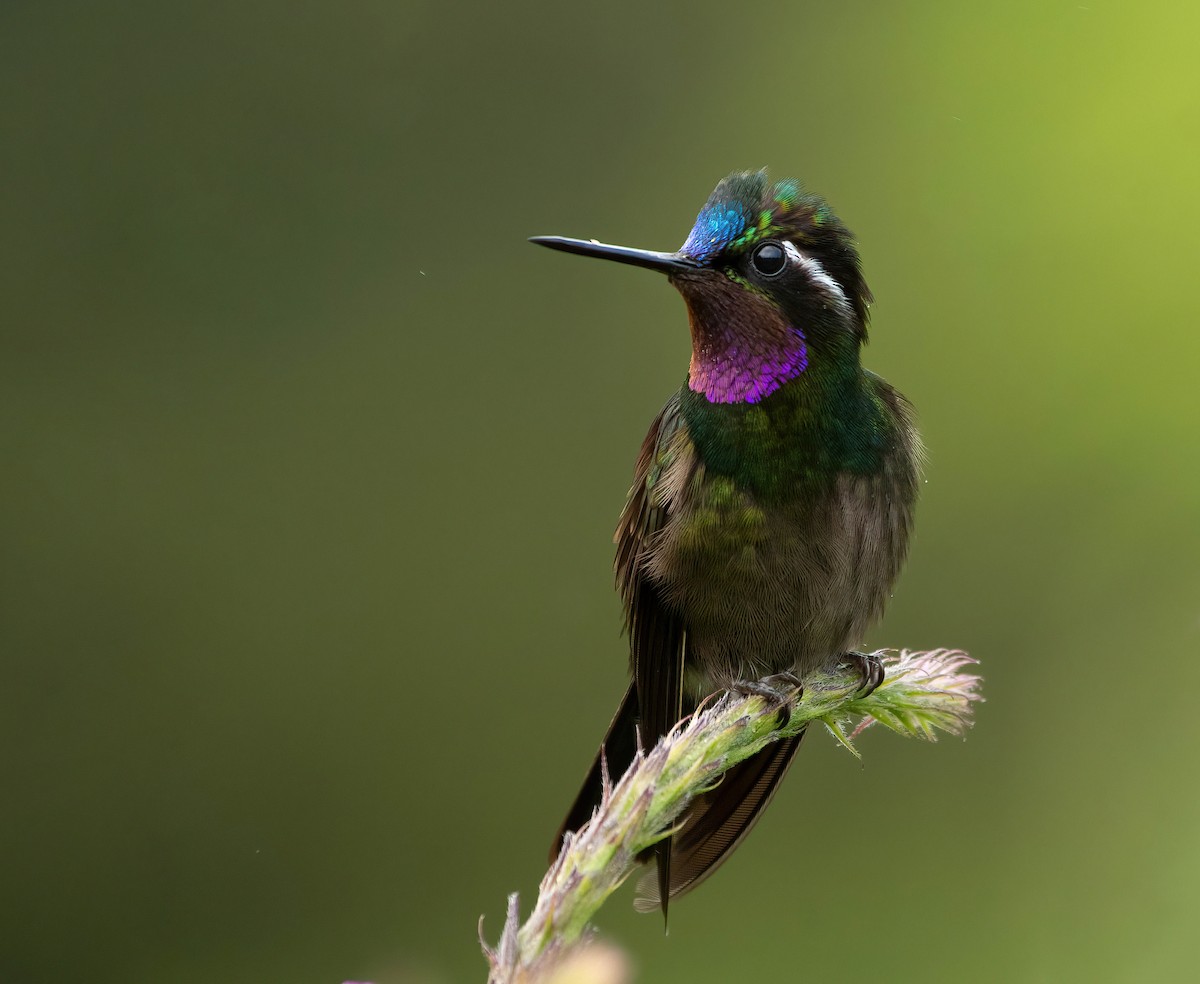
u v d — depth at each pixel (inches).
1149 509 500.4
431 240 574.6
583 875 137.5
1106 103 546.9
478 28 586.9
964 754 471.5
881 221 565.3
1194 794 439.8
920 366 542.9
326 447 553.6
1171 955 415.8
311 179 573.6
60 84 568.7
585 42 585.9
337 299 568.4
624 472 557.3
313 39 582.6
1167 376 514.3
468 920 484.1
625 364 565.3
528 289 574.6
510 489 552.7
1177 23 542.9
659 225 580.4
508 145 584.7
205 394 553.9
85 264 557.3
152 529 536.4
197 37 575.8
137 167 565.9
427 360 563.8
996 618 501.4
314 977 478.6
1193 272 520.7
